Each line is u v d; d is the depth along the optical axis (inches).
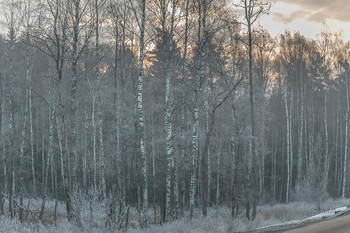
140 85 815.1
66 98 1171.9
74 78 781.9
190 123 1162.0
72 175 751.7
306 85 2255.2
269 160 2230.6
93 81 1200.8
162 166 1248.8
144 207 805.9
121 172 1075.9
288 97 2394.2
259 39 1309.1
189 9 949.8
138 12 953.5
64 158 741.3
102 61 1143.6
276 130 2150.6
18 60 1195.9
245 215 963.3
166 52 946.1
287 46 2039.9
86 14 858.8
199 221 695.7
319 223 390.3
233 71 1107.9
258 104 1275.8
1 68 1095.6
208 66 1064.2
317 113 2491.4
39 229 588.7
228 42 1066.1
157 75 1112.8
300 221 581.3
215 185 1910.7
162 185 1235.9
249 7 1007.0
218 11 966.4
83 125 1418.6
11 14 1026.1
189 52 1106.1
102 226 542.9
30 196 1600.6
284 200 2103.8
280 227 512.7
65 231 587.8
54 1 778.8
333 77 2330.2
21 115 1317.7
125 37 1071.6
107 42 1090.7
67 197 721.0
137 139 1050.7
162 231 687.1
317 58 2121.1
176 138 1116.5
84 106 1385.3
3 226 555.8
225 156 1418.6
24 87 1151.0
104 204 554.3
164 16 918.4
